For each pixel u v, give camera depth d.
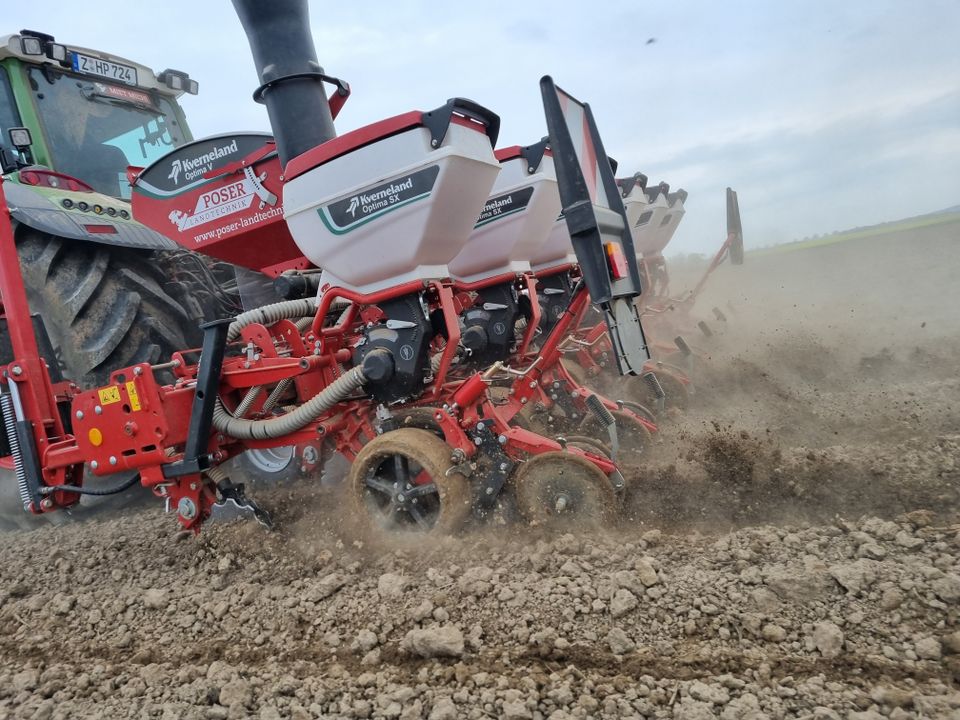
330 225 3.66
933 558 2.67
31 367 3.88
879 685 2.08
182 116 6.65
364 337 3.88
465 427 3.64
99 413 3.70
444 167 3.38
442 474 3.43
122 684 2.67
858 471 3.54
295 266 5.14
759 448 3.86
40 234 4.46
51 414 3.97
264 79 4.09
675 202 9.45
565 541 3.12
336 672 2.51
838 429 4.70
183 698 2.48
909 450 3.80
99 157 5.77
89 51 5.69
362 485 3.62
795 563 2.75
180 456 3.67
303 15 4.11
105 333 4.41
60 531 4.71
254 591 3.25
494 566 3.09
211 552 3.77
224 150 4.97
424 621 2.76
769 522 3.31
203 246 5.14
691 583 2.71
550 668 2.37
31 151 5.36
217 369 3.62
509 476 3.63
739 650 2.32
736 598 2.58
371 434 3.92
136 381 3.56
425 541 3.43
